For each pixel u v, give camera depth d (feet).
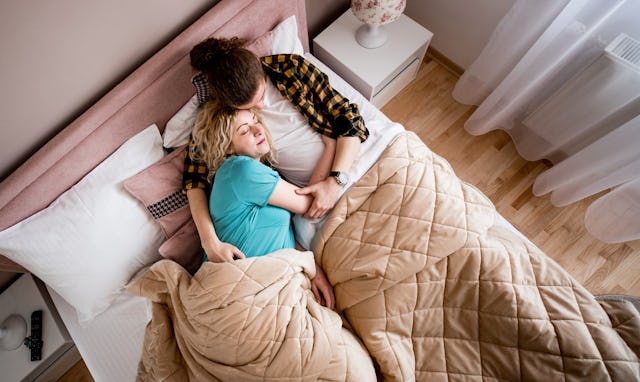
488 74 5.59
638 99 4.42
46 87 3.19
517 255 3.65
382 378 3.59
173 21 3.79
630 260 5.36
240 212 3.46
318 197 3.86
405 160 4.01
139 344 3.82
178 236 3.90
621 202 4.86
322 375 3.14
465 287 3.54
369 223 3.79
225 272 3.23
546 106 5.11
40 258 3.36
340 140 4.08
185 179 3.78
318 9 5.74
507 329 3.36
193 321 3.23
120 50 3.54
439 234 3.62
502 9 5.45
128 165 3.72
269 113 4.17
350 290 3.68
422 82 6.75
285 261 3.43
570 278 3.54
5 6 2.63
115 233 3.62
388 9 4.65
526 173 6.01
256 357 3.10
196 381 3.25
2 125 3.09
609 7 3.86
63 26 3.01
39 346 4.00
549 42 4.39
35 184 3.30
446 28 6.40
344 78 5.71
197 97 3.95
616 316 3.44
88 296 3.70
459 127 6.37
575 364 3.15
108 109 3.48
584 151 4.75
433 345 3.54
